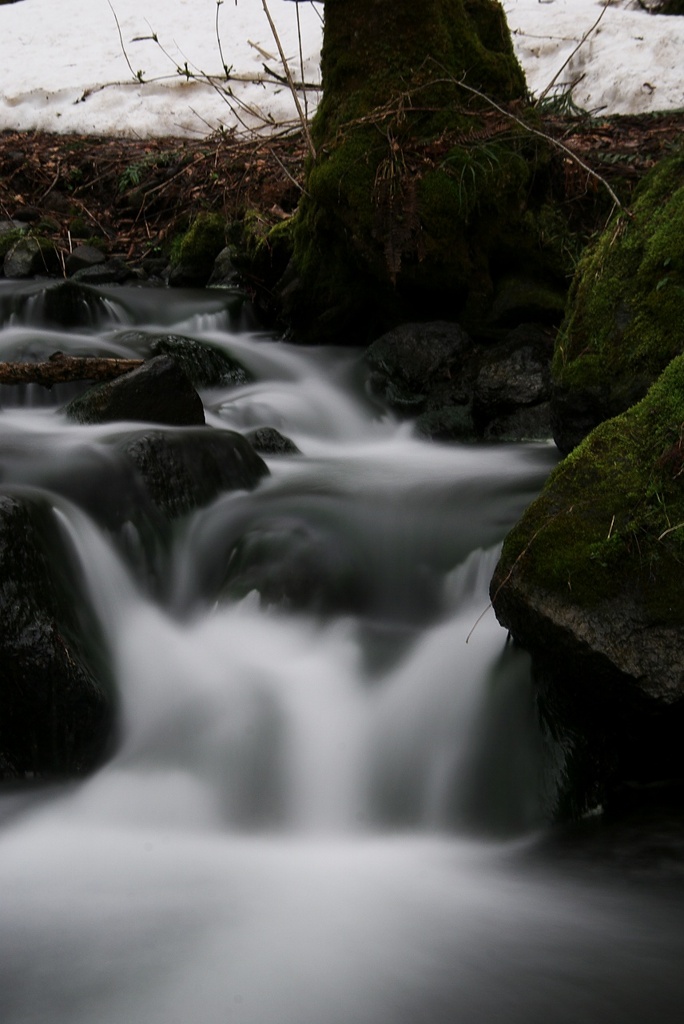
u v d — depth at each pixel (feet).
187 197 30.66
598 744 11.57
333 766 12.00
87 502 13.96
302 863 10.62
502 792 11.60
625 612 10.82
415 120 21.27
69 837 11.00
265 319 25.11
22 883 10.05
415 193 20.65
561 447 17.51
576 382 16.49
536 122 22.34
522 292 21.57
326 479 16.53
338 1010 8.07
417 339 21.38
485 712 12.10
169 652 13.15
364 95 21.49
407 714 12.36
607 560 11.05
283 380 21.91
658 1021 7.94
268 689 12.69
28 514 12.48
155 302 24.49
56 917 9.42
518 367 20.24
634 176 24.17
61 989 8.34
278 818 11.58
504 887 10.02
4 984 8.41
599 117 30.66
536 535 11.46
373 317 23.31
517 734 11.83
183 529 14.56
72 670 11.73
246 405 20.02
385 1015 8.03
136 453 14.61
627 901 9.68
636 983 8.41
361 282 22.70
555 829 11.21
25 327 22.33
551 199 23.08
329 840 11.30
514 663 12.10
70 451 14.53
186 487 14.87
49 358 17.93
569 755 11.52
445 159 20.98
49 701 11.73
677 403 11.98
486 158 21.33
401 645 13.24
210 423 19.17
